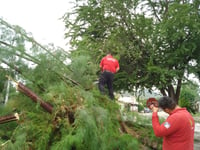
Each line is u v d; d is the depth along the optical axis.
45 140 3.72
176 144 3.01
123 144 3.91
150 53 12.90
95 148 3.50
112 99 5.47
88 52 7.48
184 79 12.54
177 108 3.19
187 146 3.00
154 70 11.92
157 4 14.36
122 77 12.82
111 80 5.84
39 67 4.73
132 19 13.50
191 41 11.94
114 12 13.89
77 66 5.09
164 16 13.14
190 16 11.16
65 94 4.16
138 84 13.48
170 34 11.62
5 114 4.44
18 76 4.69
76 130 3.61
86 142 3.52
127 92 13.78
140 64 13.42
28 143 3.67
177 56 12.23
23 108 4.42
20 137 3.58
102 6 13.73
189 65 12.48
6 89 4.76
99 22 13.80
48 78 4.70
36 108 4.12
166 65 12.59
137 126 4.85
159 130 3.06
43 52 4.92
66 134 3.72
